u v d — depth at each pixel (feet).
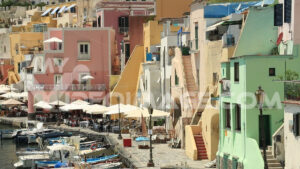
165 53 281.74
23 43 483.10
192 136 209.46
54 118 363.35
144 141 251.80
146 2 414.62
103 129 309.42
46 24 526.57
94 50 383.24
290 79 160.76
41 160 237.66
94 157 238.07
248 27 176.04
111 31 388.57
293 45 160.97
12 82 490.90
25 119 383.65
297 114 142.92
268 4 180.55
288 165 147.33
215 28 215.31
